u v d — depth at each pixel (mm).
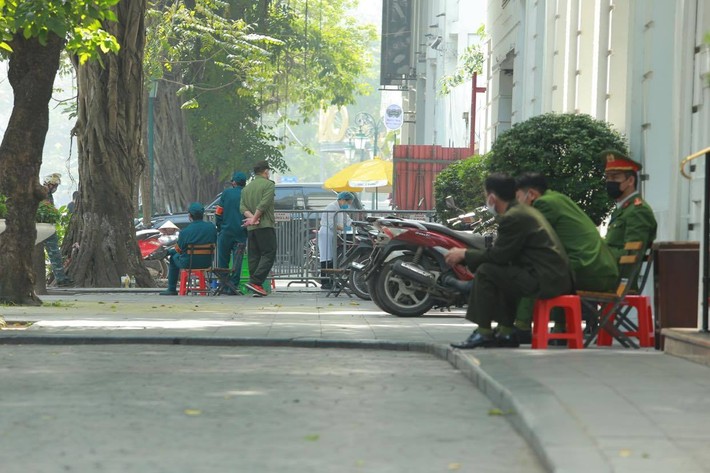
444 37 110625
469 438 15109
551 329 26031
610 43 40812
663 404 15992
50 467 13258
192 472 13023
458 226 42750
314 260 53312
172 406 17719
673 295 24328
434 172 81375
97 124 58094
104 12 35625
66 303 41156
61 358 24328
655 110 34344
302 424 16156
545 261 23531
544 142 36969
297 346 27250
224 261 49625
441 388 19938
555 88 49219
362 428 15859
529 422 14664
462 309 39719
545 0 51188
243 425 16062
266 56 97375
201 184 108625
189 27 99375
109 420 16406
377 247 36125
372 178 86625
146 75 90750
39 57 38406
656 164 34062
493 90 68125
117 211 58188
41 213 46719
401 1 132875
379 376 21562
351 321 33594
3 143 38812
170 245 65875
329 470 13148
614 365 20578
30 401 18156
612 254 25438
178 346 27141
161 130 106625
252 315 35906
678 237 31672
